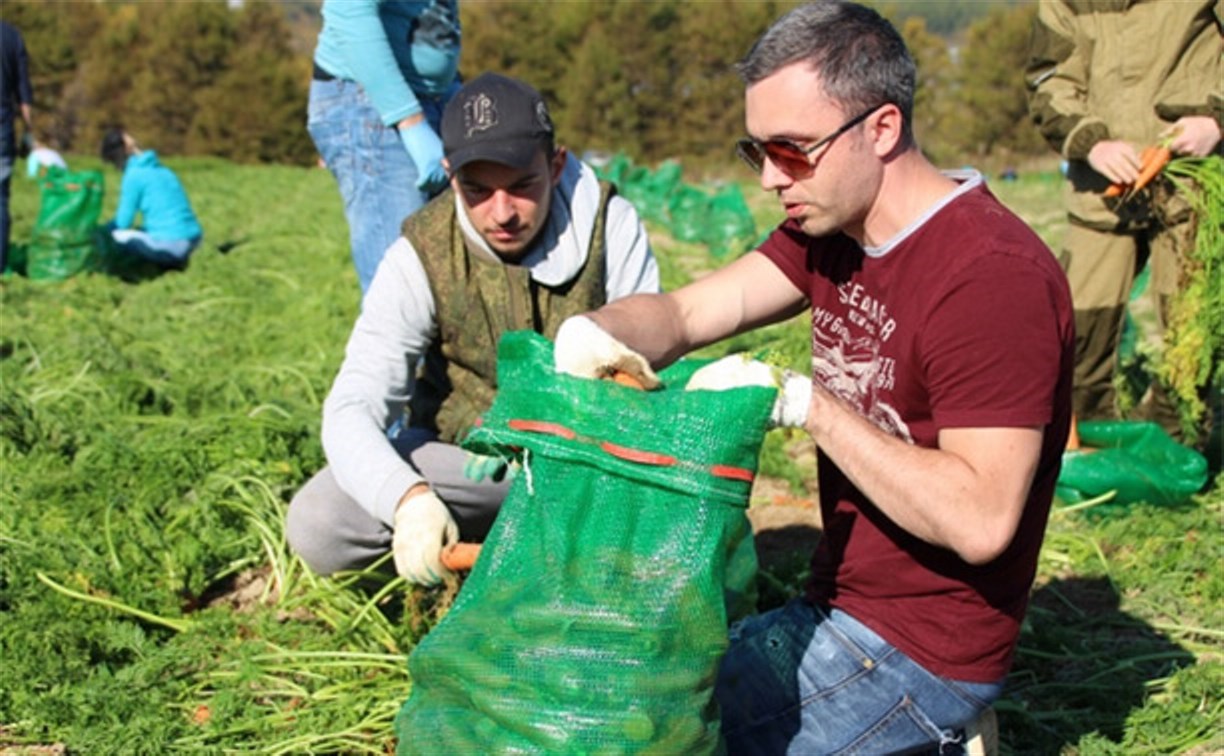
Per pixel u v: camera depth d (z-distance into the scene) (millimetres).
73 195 11305
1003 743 3898
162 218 12070
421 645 2791
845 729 3053
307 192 23703
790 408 2723
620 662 2631
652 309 3234
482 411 4113
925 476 2689
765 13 37562
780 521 5598
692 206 15086
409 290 3939
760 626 3215
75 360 7684
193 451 5523
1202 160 5148
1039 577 5043
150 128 41438
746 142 2914
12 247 12023
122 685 3957
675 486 2672
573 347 2756
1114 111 5371
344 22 4980
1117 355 5797
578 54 38750
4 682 3938
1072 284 5711
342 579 4453
